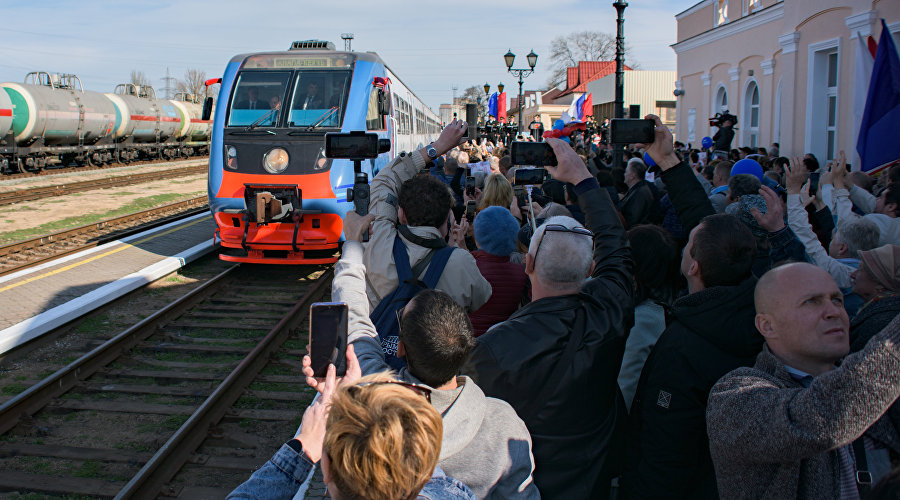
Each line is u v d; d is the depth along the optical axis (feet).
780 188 21.88
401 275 9.71
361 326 8.07
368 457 4.38
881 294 9.05
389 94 37.29
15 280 32.27
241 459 16.98
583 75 194.80
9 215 53.83
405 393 4.82
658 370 8.32
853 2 38.50
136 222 52.42
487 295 10.36
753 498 6.54
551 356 7.86
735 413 6.40
